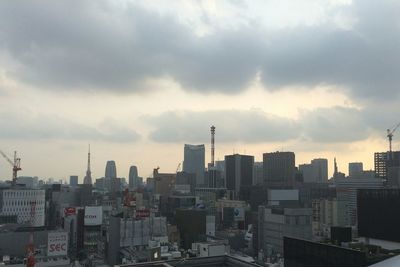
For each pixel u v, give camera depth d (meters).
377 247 112.62
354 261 97.88
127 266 54.03
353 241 132.62
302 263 116.12
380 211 133.38
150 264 55.75
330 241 129.25
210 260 59.47
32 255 188.75
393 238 128.00
